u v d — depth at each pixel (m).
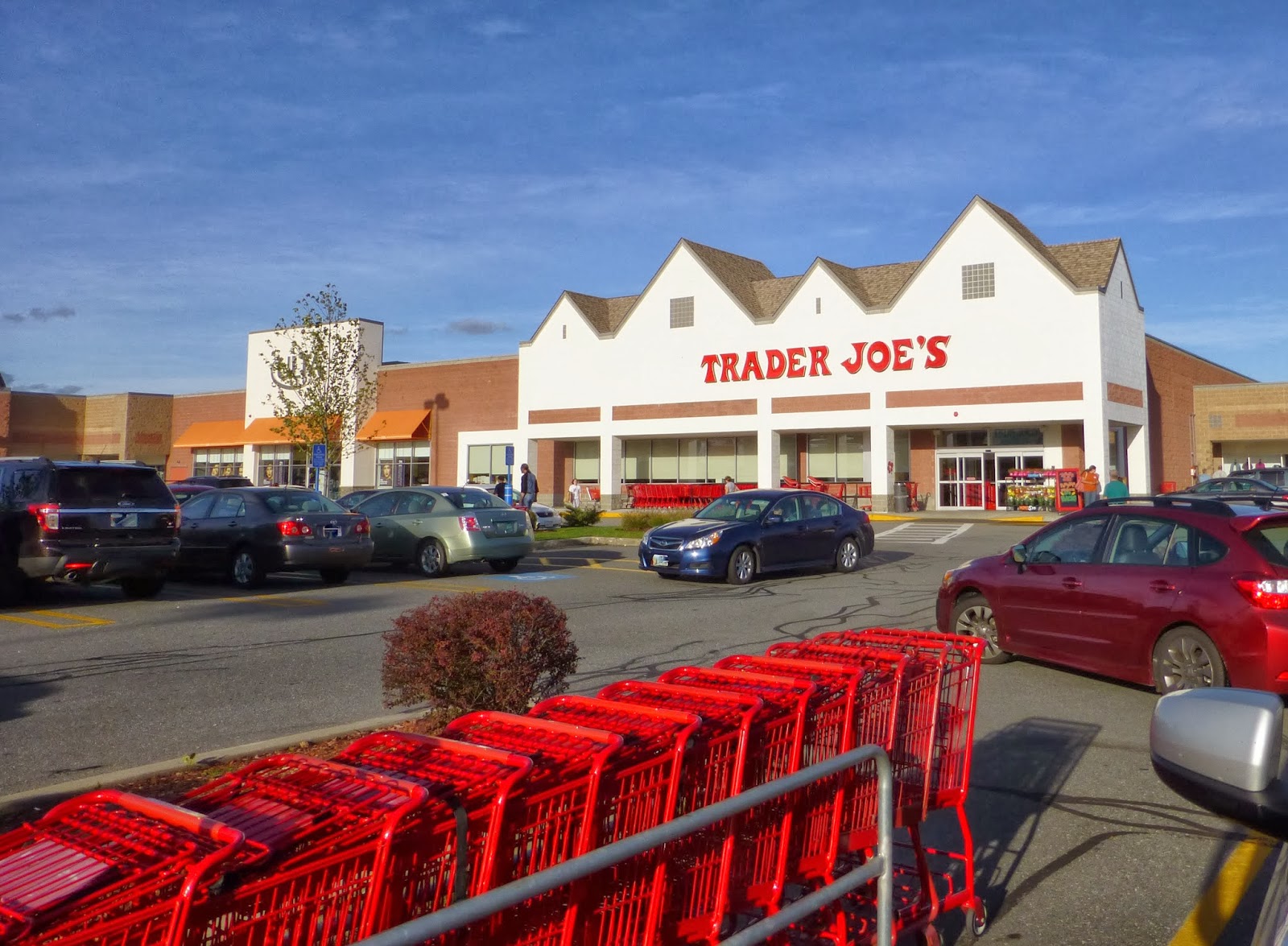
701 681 3.93
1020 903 4.68
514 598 6.29
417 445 50.69
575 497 42.50
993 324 35.38
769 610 13.30
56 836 2.42
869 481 40.16
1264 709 2.44
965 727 4.45
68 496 13.03
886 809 3.26
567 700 3.50
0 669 9.28
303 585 16.23
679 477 44.91
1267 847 5.29
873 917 4.03
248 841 2.24
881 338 37.41
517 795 2.72
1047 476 35.34
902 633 4.72
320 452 33.81
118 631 11.36
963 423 35.78
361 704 8.01
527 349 46.50
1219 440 45.50
